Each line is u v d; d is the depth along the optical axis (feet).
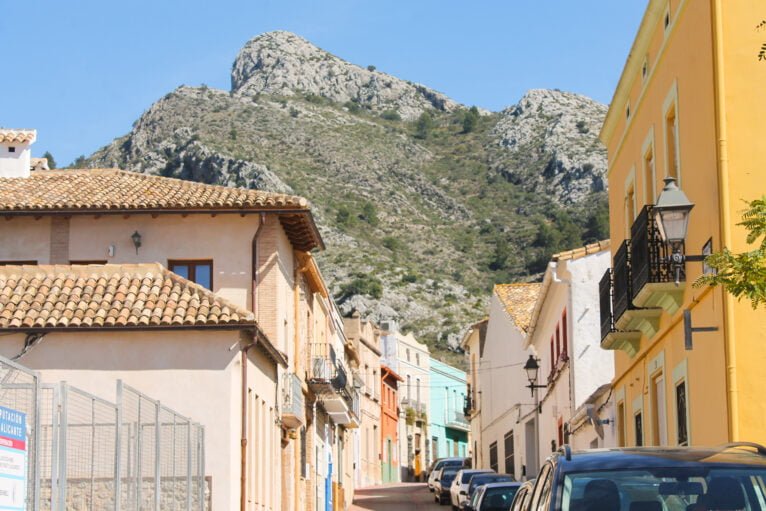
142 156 568.82
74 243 115.65
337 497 172.65
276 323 114.73
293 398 120.57
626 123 84.38
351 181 573.74
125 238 115.65
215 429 94.22
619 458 31.86
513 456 181.57
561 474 31.32
